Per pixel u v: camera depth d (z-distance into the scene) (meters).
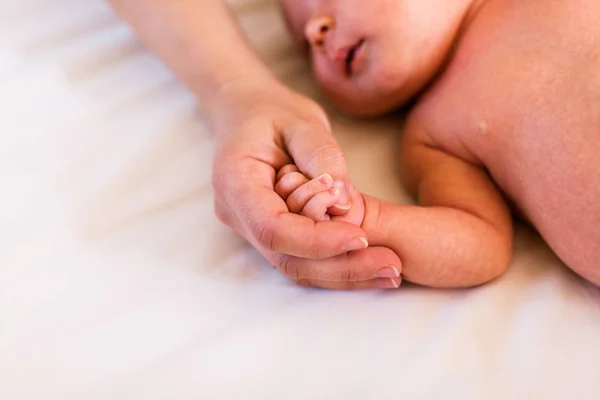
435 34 0.65
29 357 0.49
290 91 0.62
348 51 0.66
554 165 0.54
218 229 0.60
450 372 0.48
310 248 0.48
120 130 0.66
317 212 0.48
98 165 0.63
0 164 0.62
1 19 0.73
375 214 0.54
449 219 0.56
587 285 0.56
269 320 0.52
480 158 0.62
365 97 0.69
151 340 0.51
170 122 0.67
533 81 0.57
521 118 0.57
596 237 0.52
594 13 0.56
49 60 0.70
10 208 0.58
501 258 0.56
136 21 0.68
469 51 0.63
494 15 0.63
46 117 0.66
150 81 0.71
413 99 0.72
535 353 0.49
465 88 0.62
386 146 0.71
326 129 0.57
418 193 0.64
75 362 0.49
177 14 0.66
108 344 0.50
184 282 0.55
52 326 0.51
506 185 0.61
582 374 0.48
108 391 0.47
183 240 0.58
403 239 0.53
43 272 0.54
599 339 0.50
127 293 0.54
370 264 0.51
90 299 0.53
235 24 0.69
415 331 0.51
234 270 0.56
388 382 0.48
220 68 0.64
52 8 0.75
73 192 0.60
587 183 0.52
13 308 0.52
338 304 0.53
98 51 0.72
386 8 0.62
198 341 0.50
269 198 0.49
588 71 0.54
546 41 0.57
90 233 0.58
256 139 0.54
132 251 0.57
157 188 0.62
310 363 0.49
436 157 0.65
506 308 0.54
